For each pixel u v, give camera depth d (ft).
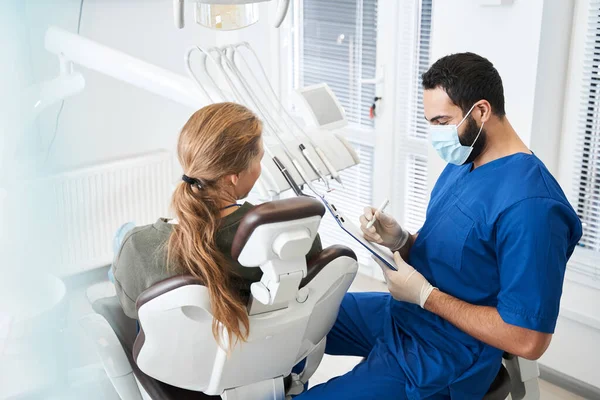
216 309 3.80
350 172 11.08
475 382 5.02
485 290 5.04
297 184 5.11
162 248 4.06
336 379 5.04
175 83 5.74
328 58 10.96
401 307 5.43
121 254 4.15
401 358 5.04
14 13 2.03
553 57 7.57
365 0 10.05
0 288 2.33
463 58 4.78
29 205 2.25
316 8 10.92
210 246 3.96
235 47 5.85
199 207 3.97
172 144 11.19
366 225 5.40
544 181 4.69
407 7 9.45
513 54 7.79
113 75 5.87
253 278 4.30
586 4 7.29
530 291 4.50
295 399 4.96
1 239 2.26
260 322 4.13
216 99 5.64
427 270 5.27
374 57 10.16
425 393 4.91
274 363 4.44
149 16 10.49
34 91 2.14
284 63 11.65
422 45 9.47
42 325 2.46
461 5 8.15
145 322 3.89
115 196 10.18
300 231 3.62
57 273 2.41
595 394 7.83
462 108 4.74
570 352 8.02
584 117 7.64
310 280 4.25
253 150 4.04
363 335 5.85
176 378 4.26
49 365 2.53
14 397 2.49
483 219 4.84
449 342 5.08
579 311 7.77
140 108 10.57
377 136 10.43
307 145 5.47
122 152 10.55
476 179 5.00
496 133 4.90
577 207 7.98
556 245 4.52
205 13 4.36
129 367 4.65
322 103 6.01
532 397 5.67
